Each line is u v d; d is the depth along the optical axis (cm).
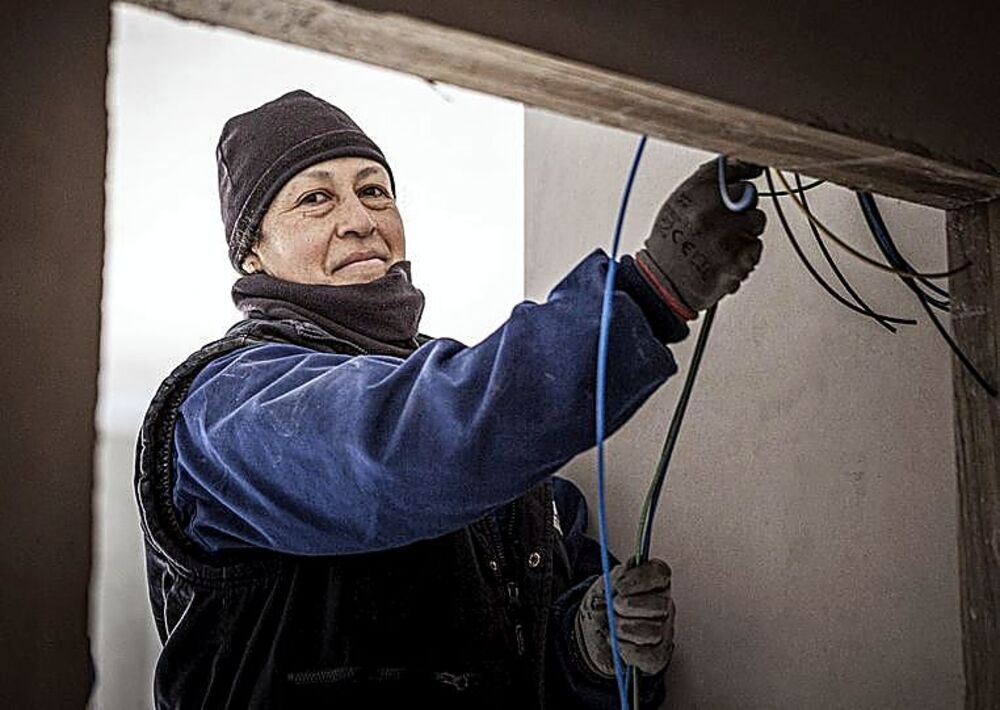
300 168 208
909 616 171
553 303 132
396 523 144
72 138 88
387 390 140
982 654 138
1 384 84
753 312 200
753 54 122
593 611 190
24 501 84
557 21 110
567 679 197
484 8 106
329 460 143
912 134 132
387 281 206
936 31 137
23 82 87
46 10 88
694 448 208
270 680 170
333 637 172
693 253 131
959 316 145
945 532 168
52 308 86
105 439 404
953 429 155
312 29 104
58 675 84
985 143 138
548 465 133
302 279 206
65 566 85
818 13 128
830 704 181
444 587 179
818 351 188
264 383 163
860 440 181
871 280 181
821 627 184
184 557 177
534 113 251
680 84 117
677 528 209
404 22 102
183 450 169
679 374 213
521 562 191
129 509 402
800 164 135
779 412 194
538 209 246
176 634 177
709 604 202
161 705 181
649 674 188
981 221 145
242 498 161
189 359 181
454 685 176
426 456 134
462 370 134
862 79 129
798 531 189
